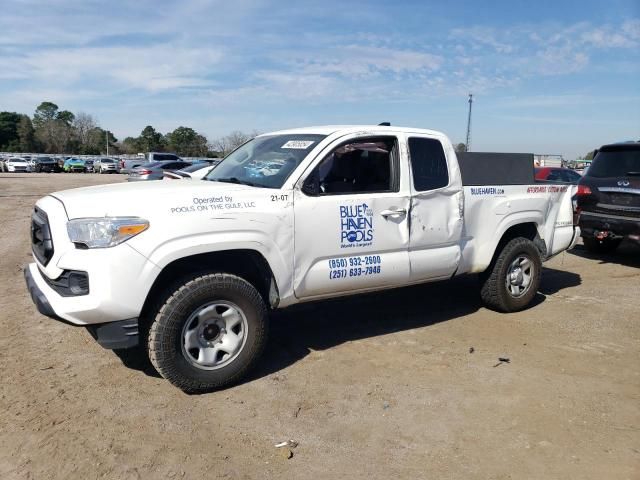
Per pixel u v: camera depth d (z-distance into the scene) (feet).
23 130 305.12
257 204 13.26
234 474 9.93
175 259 12.26
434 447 10.90
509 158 19.65
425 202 16.22
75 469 9.95
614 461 10.45
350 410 12.33
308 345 16.28
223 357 13.17
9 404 12.24
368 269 15.16
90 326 12.01
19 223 40.98
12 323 17.49
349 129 15.30
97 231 11.72
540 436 11.33
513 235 20.10
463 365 14.89
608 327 18.25
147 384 13.43
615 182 28.25
